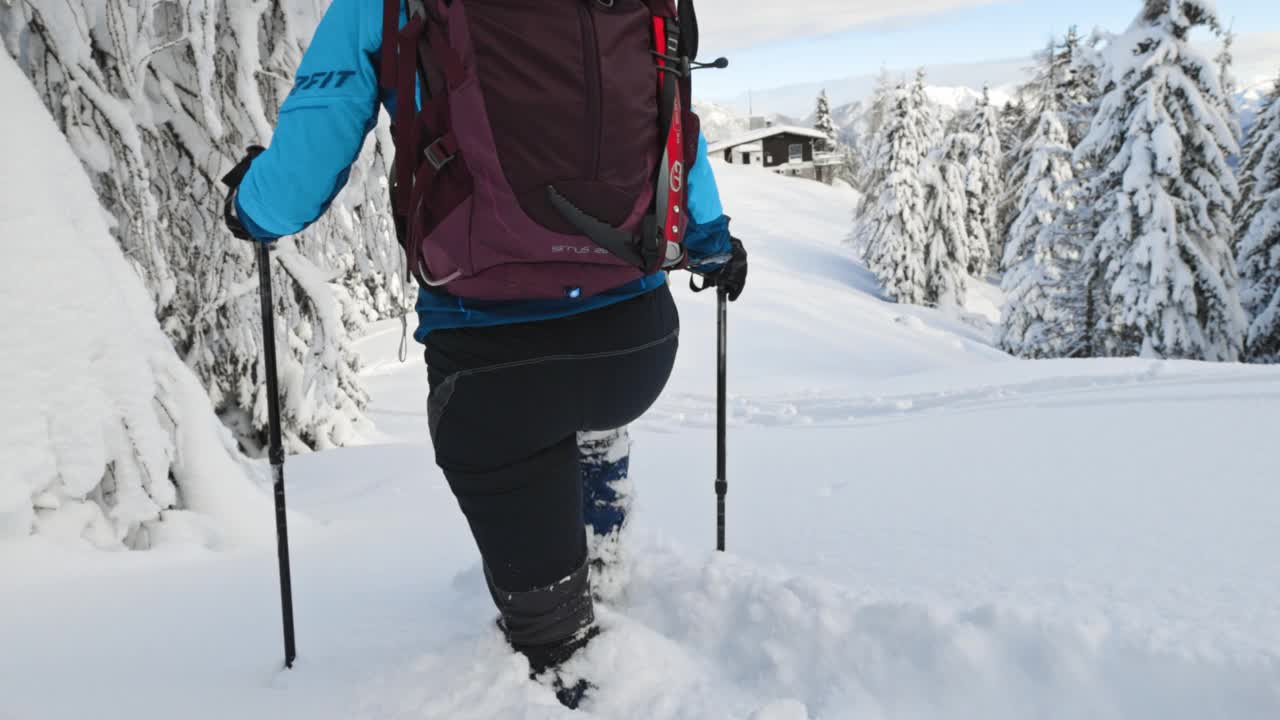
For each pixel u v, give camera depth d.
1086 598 1.72
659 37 1.34
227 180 1.47
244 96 4.00
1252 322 22.39
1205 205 19.02
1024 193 24.98
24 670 1.57
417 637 1.77
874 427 4.91
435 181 1.22
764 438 4.78
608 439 1.79
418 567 2.29
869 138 52.94
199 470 2.58
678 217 1.37
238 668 1.64
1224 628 1.48
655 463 4.11
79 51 3.18
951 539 2.33
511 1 1.18
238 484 2.66
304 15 4.42
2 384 2.10
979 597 1.75
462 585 2.07
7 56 2.42
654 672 1.56
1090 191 20.97
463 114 1.18
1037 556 2.10
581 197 1.22
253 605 1.98
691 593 1.83
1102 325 20.81
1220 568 1.91
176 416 2.57
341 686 1.54
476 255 1.22
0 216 2.18
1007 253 25.03
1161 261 18.61
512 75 1.18
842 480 3.32
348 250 5.39
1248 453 3.27
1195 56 18.88
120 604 1.92
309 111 1.27
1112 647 1.41
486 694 1.47
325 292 5.45
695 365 17.36
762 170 62.22
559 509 1.44
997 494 2.88
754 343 20.12
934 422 4.83
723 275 1.96
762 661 1.63
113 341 2.34
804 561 2.15
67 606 1.87
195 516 2.49
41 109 2.40
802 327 22.77
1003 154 43.41
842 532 2.49
